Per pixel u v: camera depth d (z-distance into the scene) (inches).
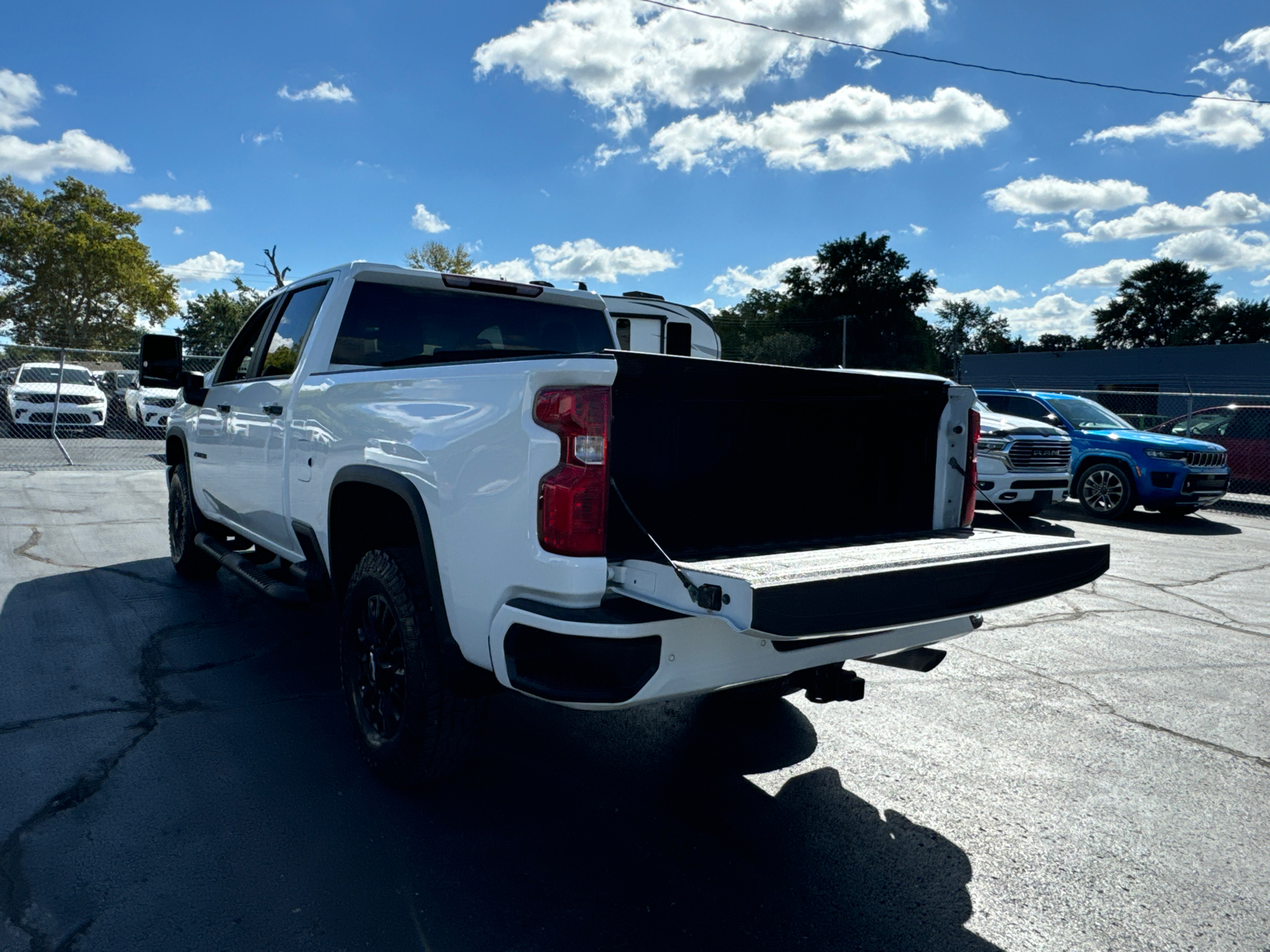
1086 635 212.8
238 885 93.7
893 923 91.5
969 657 192.9
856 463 121.5
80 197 2517.2
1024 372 1524.4
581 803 117.0
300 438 142.2
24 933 84.1
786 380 103.3
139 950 82.1
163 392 665.0
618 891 95.7
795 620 80.2
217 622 193.3
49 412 634.2
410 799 116.0
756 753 136.2
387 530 125.6
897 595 89.0
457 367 101.8
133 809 109.8
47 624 188.7
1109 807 120.5
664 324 442.9
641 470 99.6
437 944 84.9
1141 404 1355.8
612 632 82.8
